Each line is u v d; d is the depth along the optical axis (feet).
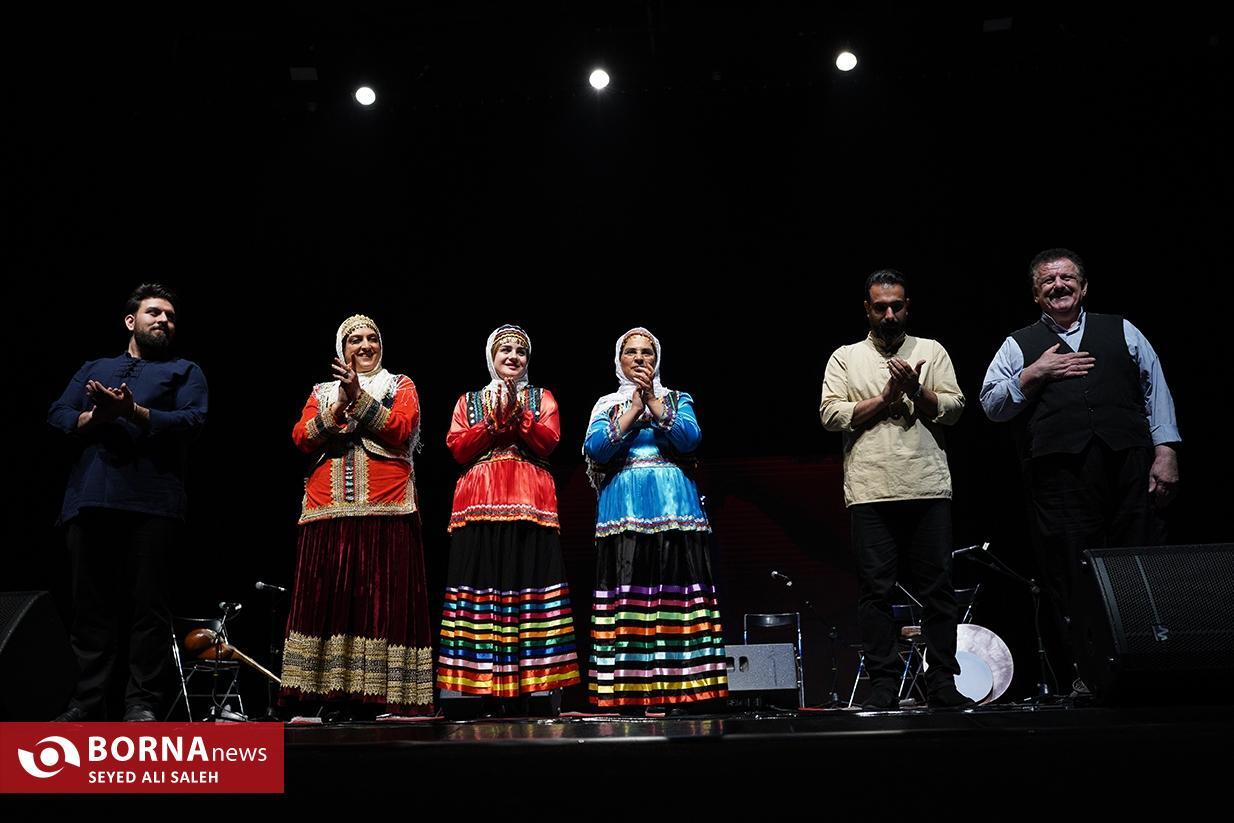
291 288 21.81
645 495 11.71
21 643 8.21
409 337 22.08
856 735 6.11
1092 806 5.90
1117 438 10.33
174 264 20.92
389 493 11.51
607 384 22.06
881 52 19.10
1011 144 20.35
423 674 11.30
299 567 11.38
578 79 19.62
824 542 21.66
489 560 11.29
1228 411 19.69
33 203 19.12
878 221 21.39
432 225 21.79
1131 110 19.57
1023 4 18.20
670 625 11.32
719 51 19.21
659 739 6.13
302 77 19.44
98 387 10.37
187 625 19.27
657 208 21.63
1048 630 21.01
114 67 18.54
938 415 11.78
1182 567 8.18
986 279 21.16
